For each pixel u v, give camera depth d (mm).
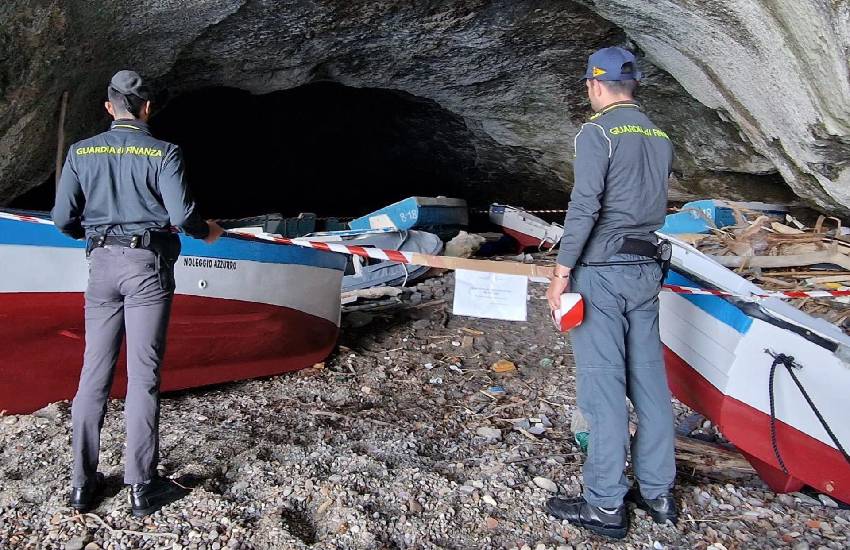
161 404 3834
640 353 2594
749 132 4348
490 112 7812
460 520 2660
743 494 2961
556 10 5363
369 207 12836
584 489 2641
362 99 9594
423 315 6043
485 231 12141
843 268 3611
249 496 2760
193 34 5074
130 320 2537
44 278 3320
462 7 5281
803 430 2719
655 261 2535
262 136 10930
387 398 4145
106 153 2500
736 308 2906
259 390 4191
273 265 4230
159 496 2607
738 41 3553
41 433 3221
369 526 2553
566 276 2457
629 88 2545
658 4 3824
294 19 5293
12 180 4871
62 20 3965
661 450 2625
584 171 2410
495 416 3891
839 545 2561
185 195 2498
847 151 3480
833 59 2867
